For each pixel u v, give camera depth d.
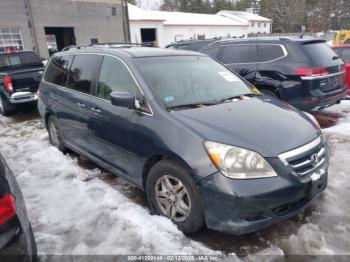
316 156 2.77
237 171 2.42
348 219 3.00
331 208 3.18
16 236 1.91
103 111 3.55
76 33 25.72
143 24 36.06
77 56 4.43
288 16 68.44
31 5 22.23
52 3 23.56
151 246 2.70
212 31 45.66
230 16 55.88
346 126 5.75
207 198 2.50
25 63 9.09
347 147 4.76
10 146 5.62
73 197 3.59
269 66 6.01
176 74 3.52
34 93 7.96
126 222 3.04
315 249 2.62
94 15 26.78
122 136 3.27
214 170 2.46
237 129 2.69
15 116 8.28
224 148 2.49
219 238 2.80
